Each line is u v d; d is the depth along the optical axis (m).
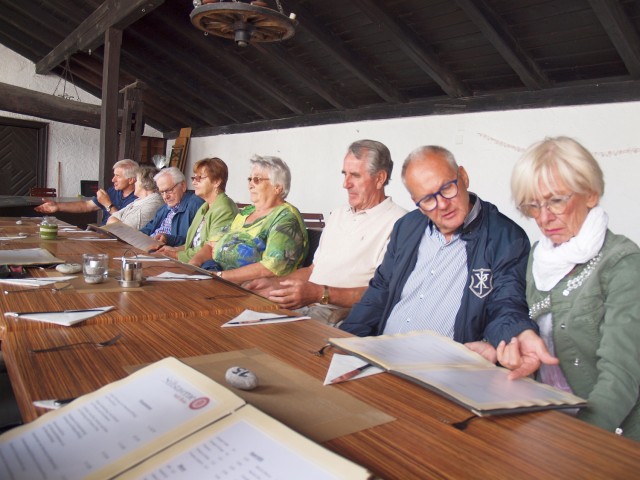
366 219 2.47
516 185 1.48
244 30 3.37
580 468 0.74
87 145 11.78
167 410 0.73
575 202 1.38
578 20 4.36
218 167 3.58
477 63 5.52
